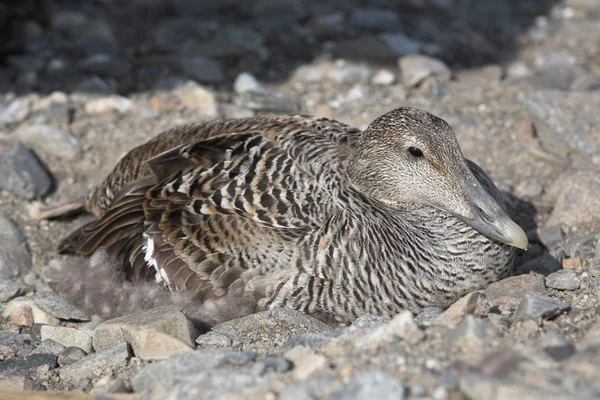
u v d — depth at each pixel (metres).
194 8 18.27
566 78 15.34
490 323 8.21
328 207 9.62
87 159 13.51
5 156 12.93
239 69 16.16
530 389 6.87
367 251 9.39
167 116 14.40
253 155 10.01
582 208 11.67
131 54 16.53
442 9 18.52
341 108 14.60
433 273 9.51
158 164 10.32
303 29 17.47
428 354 7.70
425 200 9.70
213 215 9.82
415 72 15.27
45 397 8.27
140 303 10.01
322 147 10.13
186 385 7.69
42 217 12.33
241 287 9.61
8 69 15.77
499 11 18.67
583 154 13.05
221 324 9.52
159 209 10.16
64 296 10.86
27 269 11.67
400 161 9.69
